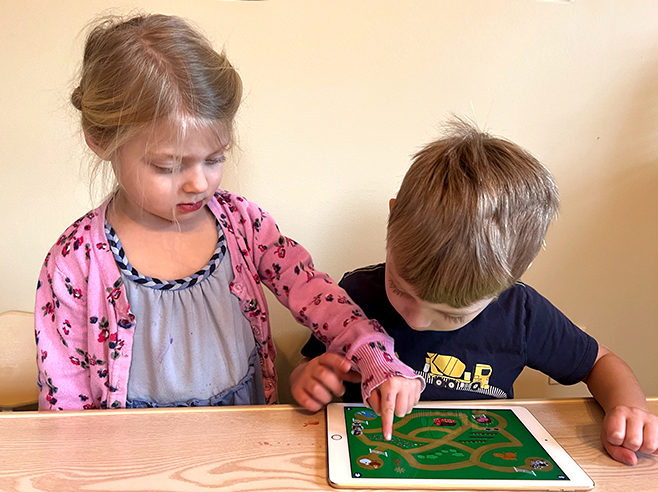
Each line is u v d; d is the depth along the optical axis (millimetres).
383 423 545
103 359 677
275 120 909
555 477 496
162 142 550
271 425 575
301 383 620
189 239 703
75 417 579
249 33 863
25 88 870
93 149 605
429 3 870
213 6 847
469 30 887
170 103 538
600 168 974
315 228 981
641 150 966
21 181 920
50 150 905
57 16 839
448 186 562
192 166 581
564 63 911
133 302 669
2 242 956
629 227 1016
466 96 920
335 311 689
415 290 597
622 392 635
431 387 794
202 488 474
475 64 904
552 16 887
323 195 961
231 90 600
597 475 510
